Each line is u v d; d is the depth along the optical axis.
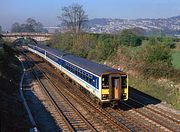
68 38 87.69
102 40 68.12
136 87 38.62
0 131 18.94
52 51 62.84
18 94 35.22
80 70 34.84
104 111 27.66
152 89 36.22
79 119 25.66
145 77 40.22
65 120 24.69
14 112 25.11
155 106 29.98
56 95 35.84
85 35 77.25
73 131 22.06
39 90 38.94
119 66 49.91
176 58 58.00
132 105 30.33
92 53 65.25
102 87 27.36
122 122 24.55
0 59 45.41
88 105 29.97
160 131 22.33
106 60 58.75
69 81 44.06
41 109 29.05
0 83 33.72
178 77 37.28
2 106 24.44
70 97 34.34
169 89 34.88
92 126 23.05
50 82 44.59
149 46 44.16
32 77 50.47
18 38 118.62
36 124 23.84
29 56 95.88
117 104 28.77
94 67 30.56
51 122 24.84
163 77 38.72
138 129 22.73
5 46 62.91
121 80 27.72
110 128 22.94
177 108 29.30
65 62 45.00
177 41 84.62
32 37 120.12
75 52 70.75
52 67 63.94
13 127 21.28
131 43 71.81
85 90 33.62
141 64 42.91
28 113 26.42
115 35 75.81
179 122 24.28
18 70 56.38
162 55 41.81
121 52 54.38
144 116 26.31
